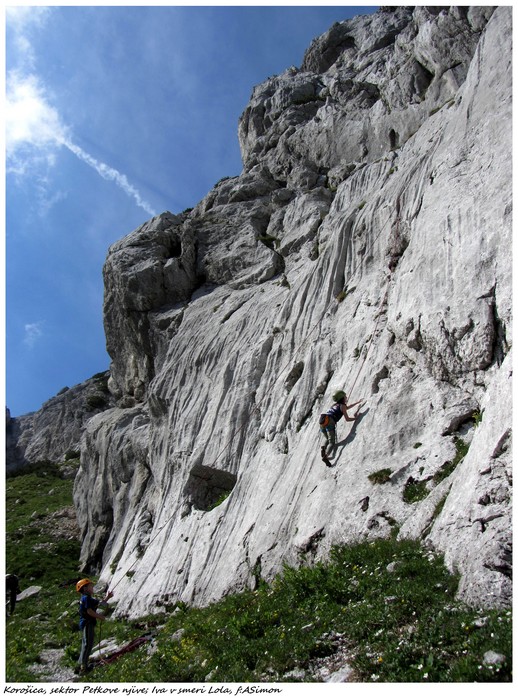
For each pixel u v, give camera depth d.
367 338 19.06
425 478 13.46
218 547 20.28
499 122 16.73
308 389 20.81
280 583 13.47
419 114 31.09
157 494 30.52
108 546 34.22
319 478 16.72
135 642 15.93
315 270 24.78
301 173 37.38
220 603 16.23
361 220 23.03
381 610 9.45
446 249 16.20
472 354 14.20
